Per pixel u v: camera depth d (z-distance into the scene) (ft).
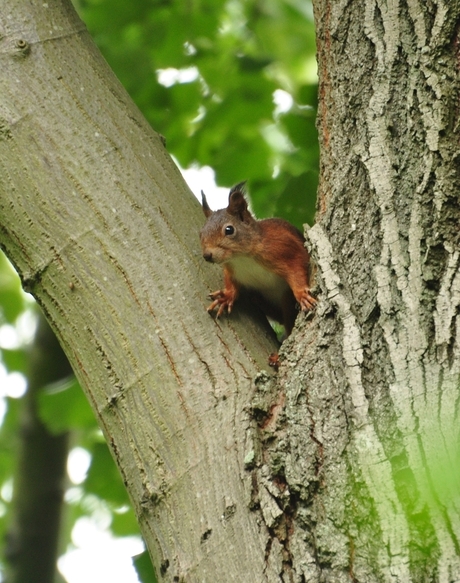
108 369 26.86
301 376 25.11
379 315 24.88
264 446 24.57
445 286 24.48
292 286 37.70
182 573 23.15
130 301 27.58
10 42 30.99
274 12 69.46
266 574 22.27
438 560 20.67
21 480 57.36
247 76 59.72
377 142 26.99
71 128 30.01
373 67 27.94
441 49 26.71
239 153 59.21
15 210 29.04
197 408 25.63
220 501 23.71
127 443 25.96
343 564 21.65
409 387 23.34
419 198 25.68
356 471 22.59
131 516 58.90
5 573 56.44
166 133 60.70
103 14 60.18
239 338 28.07
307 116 52.65
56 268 28.27
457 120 26.03
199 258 29.45
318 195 29.19
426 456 21.95
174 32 60.75
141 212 29.32
